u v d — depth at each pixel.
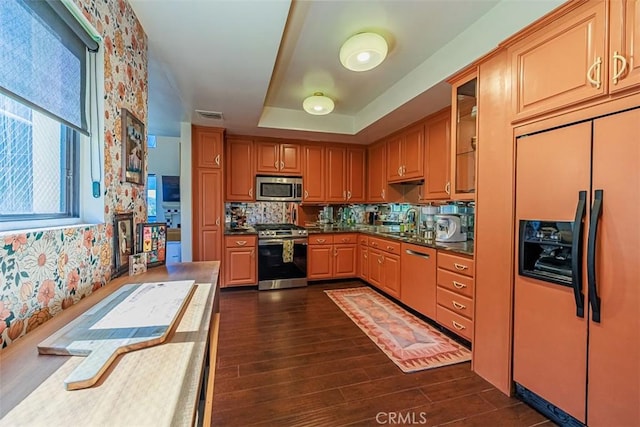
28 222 0.93
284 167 4.38
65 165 1.13
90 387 0.57
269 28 1.67
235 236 3.93
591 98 1.32
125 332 0.77
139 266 1.46
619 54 1.22
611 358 1.28
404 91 2.83
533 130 1.60
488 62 1.90
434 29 2.08
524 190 1.65
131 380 0.59
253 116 3.31
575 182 1.40
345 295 3.78
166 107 3.01
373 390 1.83
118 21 1.38
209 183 3.82
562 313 1.48
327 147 4.59
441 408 1.67
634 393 1.21
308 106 3.10
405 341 2.48
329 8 1.84
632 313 1.21
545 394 1.56
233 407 1.67
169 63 2.06
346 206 5.07
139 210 1.62
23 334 0.79
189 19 1.58
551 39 1.49
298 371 2.04
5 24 0.79
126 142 1.46
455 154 2.32
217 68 2.14
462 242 2.89
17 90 0.83
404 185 4.22
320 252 4.29
